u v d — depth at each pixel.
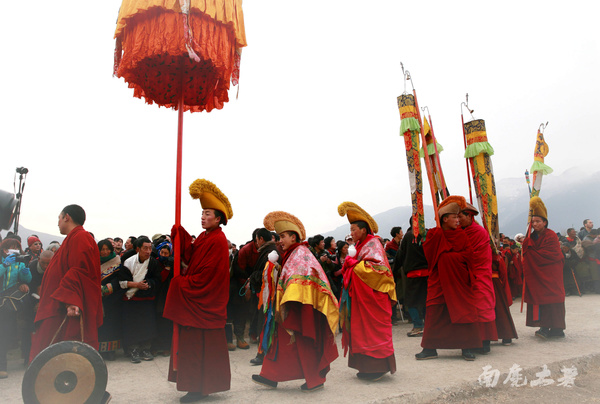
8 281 5.31
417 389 4.17
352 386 4.40
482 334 5.70
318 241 7.82
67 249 3.88
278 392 4.26
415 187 7.11
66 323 3.71
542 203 6.57
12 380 5.00
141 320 5.93
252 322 7.06
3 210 3.56
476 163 7.85
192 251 4.29
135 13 4.27
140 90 5.88
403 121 7.12
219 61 4.52
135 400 4.11
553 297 6.32
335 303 4.27
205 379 3.87
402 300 9.45
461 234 5.50
